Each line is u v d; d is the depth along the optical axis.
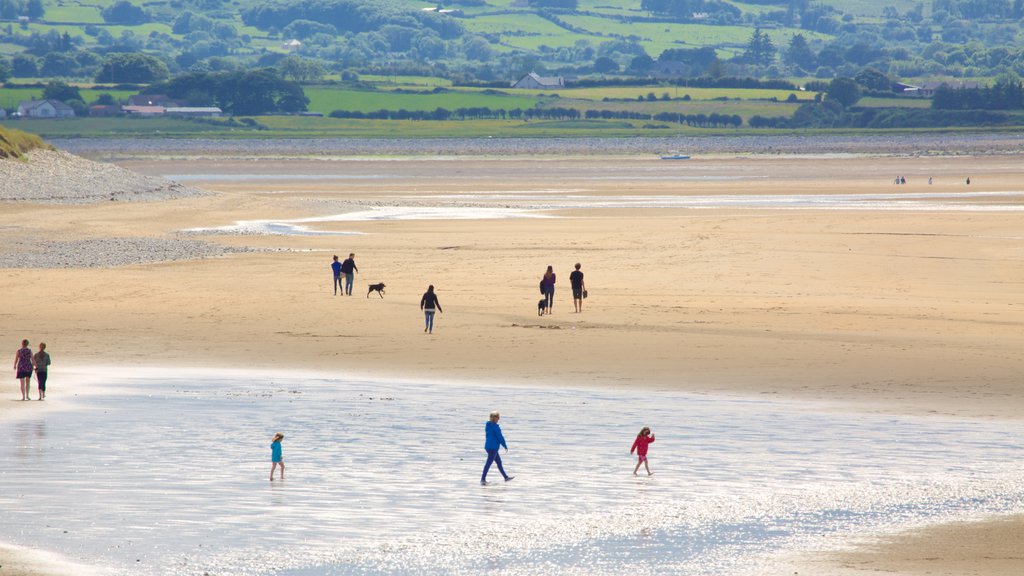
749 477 84.06
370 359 137.38
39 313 173.75
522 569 65.00
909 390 116.38
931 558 64.88
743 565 64.88
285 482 83.38
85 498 79.19
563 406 110.31
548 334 151.62
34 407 110.31
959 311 167.00
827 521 73.00
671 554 67.12
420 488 82.00
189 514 75.62
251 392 117.94
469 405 110.94
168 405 111.12
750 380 122.38
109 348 145.75
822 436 97.06
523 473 86.06
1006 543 67.50
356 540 70.31
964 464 87.12
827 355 134.88
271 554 67.62
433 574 64.25
